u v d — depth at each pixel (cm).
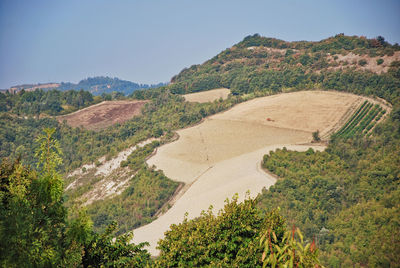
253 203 1803
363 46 19988
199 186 8269
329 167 7412
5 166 1203
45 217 1098
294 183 6731
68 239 1159
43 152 1238
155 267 1565
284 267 630
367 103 12081
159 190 8356
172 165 9750
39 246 989
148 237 6525
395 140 8219
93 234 1413
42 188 1129
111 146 13338
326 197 6159
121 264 1447
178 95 18512
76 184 11050
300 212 5862
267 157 8656
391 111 10581
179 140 11769
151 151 11062
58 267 1094
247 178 7825
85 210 1210
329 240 5053
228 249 1605
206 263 1603
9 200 1077
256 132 11706
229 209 1748
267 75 17412
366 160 7406
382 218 4972
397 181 6047
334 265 4456
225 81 19700
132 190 8788
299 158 8131
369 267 4331
